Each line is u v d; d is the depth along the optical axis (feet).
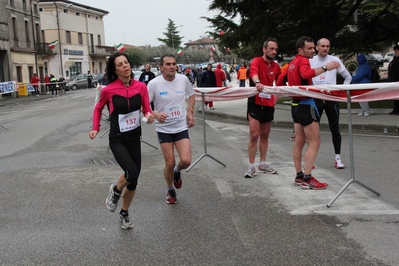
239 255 14.24
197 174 24.99
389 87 18.66
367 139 33.96
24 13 148.46
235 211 18.53
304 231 16.03
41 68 166.81
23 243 15.80
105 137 39.78
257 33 54.95
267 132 24.25
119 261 14.14
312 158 20.98
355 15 61.41
